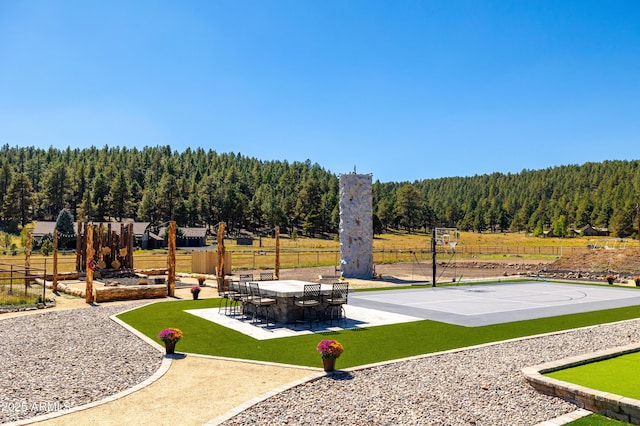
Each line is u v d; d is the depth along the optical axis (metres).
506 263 49.62
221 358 10.78
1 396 8.20
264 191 151.75
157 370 9.85
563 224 129.88
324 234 129.25
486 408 7.66
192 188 138.00
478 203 190.38
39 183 145.25
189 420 7.13
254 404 7.74
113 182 121.56
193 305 19.44
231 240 110.38
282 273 36.41
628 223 113.62
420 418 7.21
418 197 151.75
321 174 196.38
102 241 29.78
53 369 9.91
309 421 7.05
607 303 21.16
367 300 21.81
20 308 18.06
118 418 7.19
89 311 17.80
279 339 12.90
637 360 10.07
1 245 74.50
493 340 12.95
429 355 11.09
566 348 11.92
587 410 7.66
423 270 43.38
